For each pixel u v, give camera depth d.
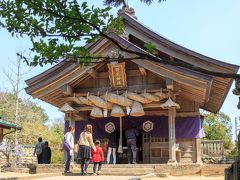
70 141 14.11
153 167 15.16
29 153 27.69
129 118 18.72
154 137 18.34
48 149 18.41
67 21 4.17
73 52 4.39
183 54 16.28
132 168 15.07
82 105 17.42
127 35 17.14
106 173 14.47
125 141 18.73
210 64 15.83
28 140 35.06
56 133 42.47
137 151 17.94
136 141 18.31
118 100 16.44
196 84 15.39
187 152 18.16
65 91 17.08
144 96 16.27
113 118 19.02
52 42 4.29
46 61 4.38
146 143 18.39
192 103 18.45
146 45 4.35
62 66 17.12
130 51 4.32
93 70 17.23
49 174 13.17
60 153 33.00
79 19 4.13
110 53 15.50
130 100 16.44
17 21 4.25
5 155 24.16
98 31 4.24
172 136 16.06
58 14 4.12
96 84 17.97
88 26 4.23
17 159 25.33
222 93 18.80
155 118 18.28
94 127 19.22
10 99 37.12
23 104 38.66
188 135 18.12
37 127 37.44
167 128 18.05
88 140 13.50
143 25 17.03
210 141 26.53
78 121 19.61
